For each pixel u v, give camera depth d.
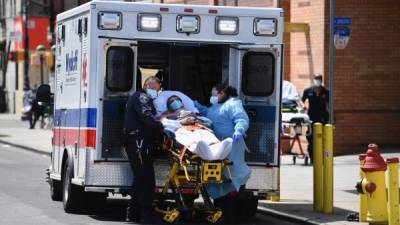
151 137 41.50
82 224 42.31
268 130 43.97
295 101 72.69
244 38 43.72
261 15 43.81
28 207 48.25
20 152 90.19
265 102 43.97
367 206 40.84
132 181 42.59
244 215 46.47
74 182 44.84
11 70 174.12
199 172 40.88
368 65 75.06
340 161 70.75
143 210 42.12
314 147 46.50
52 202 50.66
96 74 42.31
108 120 42.38
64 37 48.47
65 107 48.00
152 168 41.75
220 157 40.44
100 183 42.53
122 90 42.44
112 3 42.28
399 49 75.50
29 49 165.75
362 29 74.88
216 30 43.47
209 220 42.62
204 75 48.00
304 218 44.25
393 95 75.50
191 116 41.84
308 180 60.34
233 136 41.50
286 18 81.38
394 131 75.56
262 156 43.88
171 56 47.94
